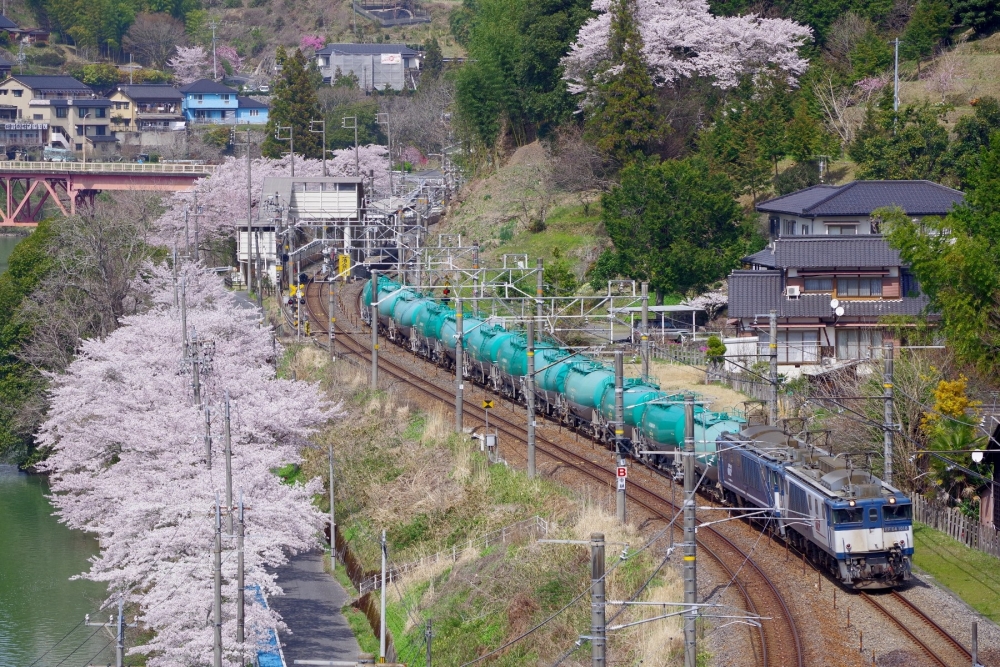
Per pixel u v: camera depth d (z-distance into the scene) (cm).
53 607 17300
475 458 18800
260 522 15325
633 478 17388
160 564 14162
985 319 17125
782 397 19712
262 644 13738
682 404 17138
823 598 12625
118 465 17050
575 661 12175
